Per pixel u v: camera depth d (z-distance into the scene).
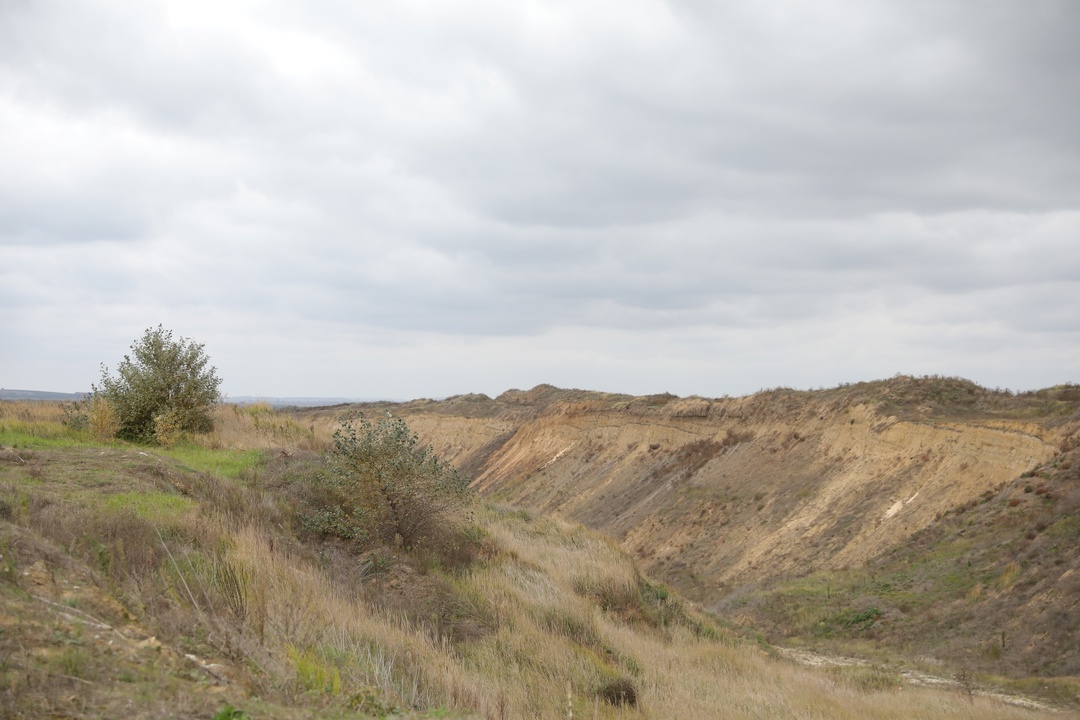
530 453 67.56
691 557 38.41
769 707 12.11
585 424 64.12
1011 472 28.88
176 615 6.12
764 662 17.52
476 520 19.86
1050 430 28.98
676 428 53.44
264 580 8.53
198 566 8.32
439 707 7.00
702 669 14.59
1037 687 17.34
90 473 11.62
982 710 14.31
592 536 21.94
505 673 10.16
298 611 8.14
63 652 4.62
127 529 8.53
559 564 18.38
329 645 7.45
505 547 17.30
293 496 14.45
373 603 10.65
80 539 7.46
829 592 27.94
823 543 32.81
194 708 4.46
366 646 7.96
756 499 39.91
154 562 7.93
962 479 30.75
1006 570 23.17
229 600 7.32
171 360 19.30
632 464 53.81
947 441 33.00
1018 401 36.03
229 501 12.39
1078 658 17.86
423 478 14.74
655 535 42.81
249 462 16.55
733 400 51.78
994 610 21.86
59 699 4.05
